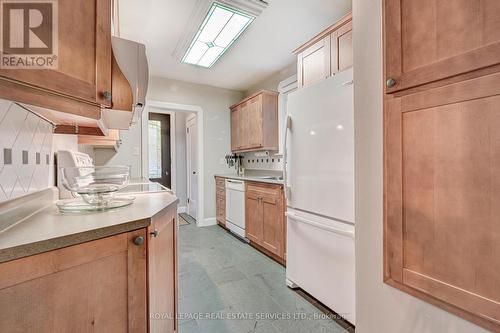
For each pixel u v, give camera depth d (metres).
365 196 1.13
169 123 5.33
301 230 1.86
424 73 0.86
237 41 2.61
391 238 1.00
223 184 3.84
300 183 1.85
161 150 5.25
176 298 1.33
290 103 1.96
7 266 0.57
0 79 0.61
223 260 2.59
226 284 2.07
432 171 0.85
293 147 1.92
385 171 1.02
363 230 1.14
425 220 0.88
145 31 2.40
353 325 1.53
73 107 0.84
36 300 0.61
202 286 2.04
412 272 0.92
